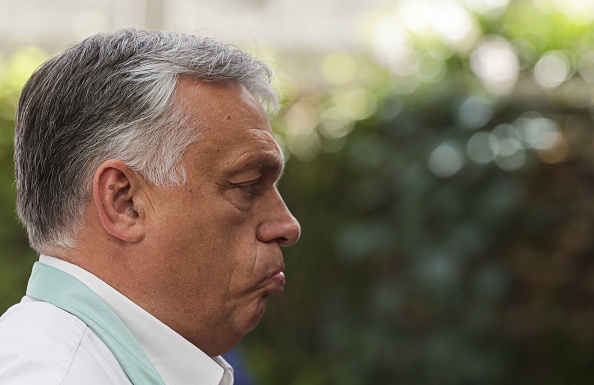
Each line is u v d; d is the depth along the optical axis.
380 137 10.39
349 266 10.55
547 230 10.09
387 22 11.03
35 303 3.46
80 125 3.44
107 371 3.29
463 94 10.20
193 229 3.47
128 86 3.42
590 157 10.12
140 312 3.45
